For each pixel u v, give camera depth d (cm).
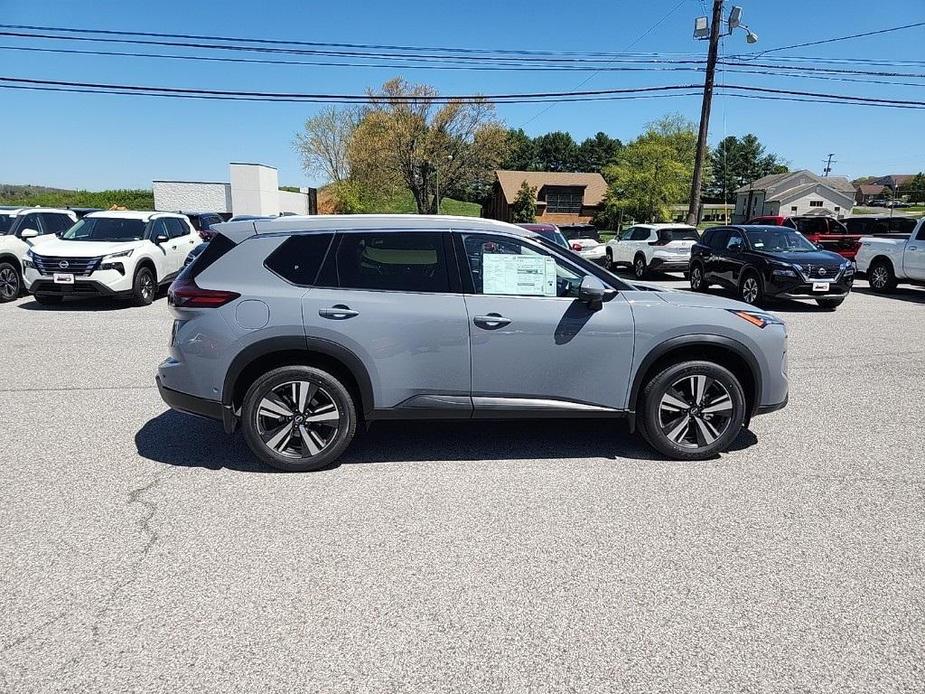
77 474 416
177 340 413
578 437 491
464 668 239
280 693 226
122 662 240
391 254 418
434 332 411
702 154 2259
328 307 404
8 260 1219
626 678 235
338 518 358
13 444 470
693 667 241
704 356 450
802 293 1205
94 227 1249
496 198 6950
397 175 4675
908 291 1572
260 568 306
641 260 1919
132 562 310
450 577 300
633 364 429
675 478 416
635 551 325
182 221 1446
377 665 240
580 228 2275
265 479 411
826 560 317
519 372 421
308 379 412
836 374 711
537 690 228
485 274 421
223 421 414
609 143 9931
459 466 434
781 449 473
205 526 347
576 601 282
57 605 275
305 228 419
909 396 621
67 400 584
